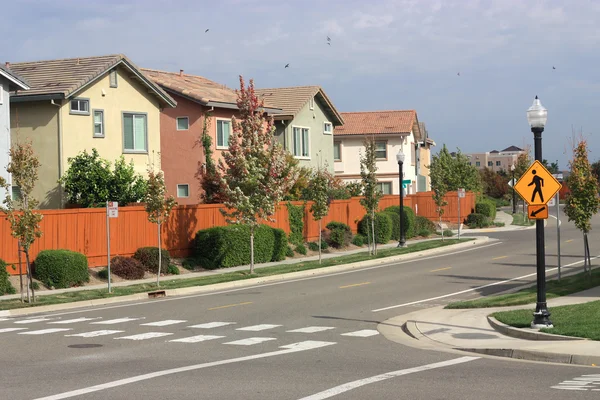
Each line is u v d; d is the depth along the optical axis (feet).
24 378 37.27
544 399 31.35
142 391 33.88
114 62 116.78
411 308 65.98
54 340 50.96
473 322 55.57
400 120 218.18
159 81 139.54
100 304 75.46
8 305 71.41
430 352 45.14
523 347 43.83
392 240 153.89
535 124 51.13
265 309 66.54
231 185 102.47
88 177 108.27
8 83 101.04
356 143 216.95
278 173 102.47
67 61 119.65
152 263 98.53
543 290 49.98
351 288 81.61
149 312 66.69
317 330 54.39
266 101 169.37
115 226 98.94
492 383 35.04
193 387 34.76
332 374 37.88
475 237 152.25
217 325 57.41
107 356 44.16
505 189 352.49
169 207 89.35
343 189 157.28
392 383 35.37
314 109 176.24
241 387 34.68
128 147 120.98
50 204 110.93
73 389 34.42
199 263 106.32
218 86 162.20
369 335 52.16
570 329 47.70
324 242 133.49
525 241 142.72
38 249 89.40
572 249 122.31
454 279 87.25
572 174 79.87
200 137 136.87
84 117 114.11
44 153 111.34
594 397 31.58
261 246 113.50
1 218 86.12
